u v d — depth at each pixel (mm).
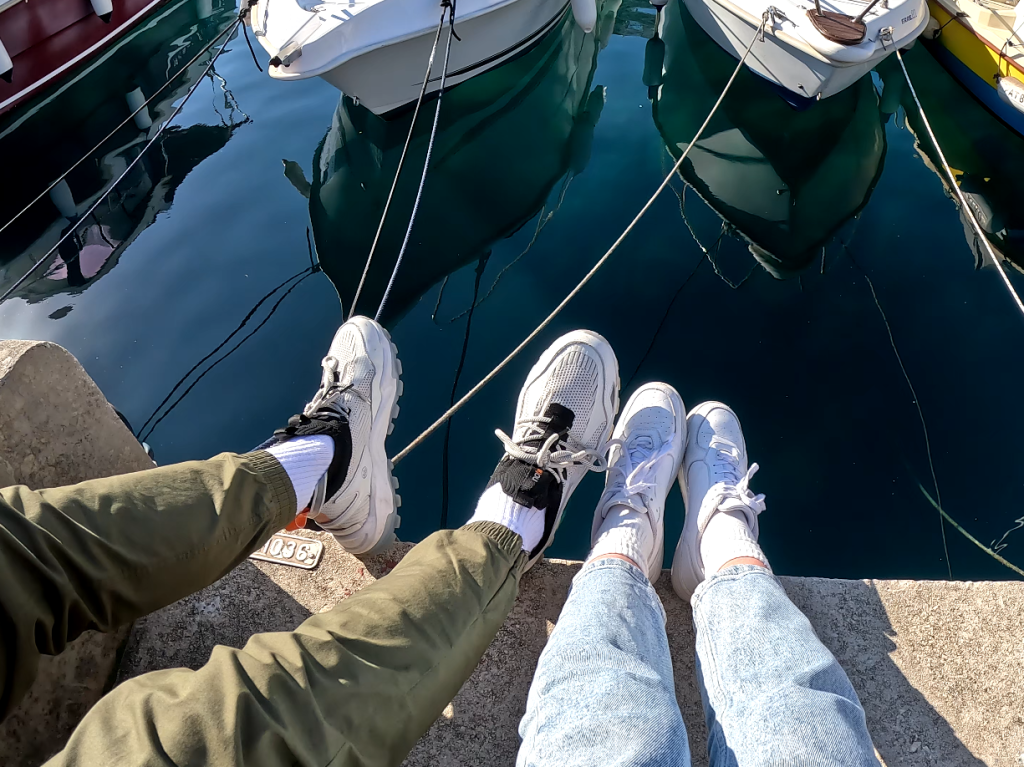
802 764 808
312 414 1390
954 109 4426
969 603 1344
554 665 972
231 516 1010
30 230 4055
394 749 827
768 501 2490
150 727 669
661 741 825
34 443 1150
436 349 3021
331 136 4430
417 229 3738
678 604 1392
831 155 4023
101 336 3229
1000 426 2627
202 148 4406
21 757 1030
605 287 3242
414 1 3836
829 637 1314
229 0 6246
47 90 5258
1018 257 3344
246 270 3527
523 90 4676
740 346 2943
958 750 1173
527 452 1454
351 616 892
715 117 4344
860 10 3855
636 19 5438
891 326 3006
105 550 854
